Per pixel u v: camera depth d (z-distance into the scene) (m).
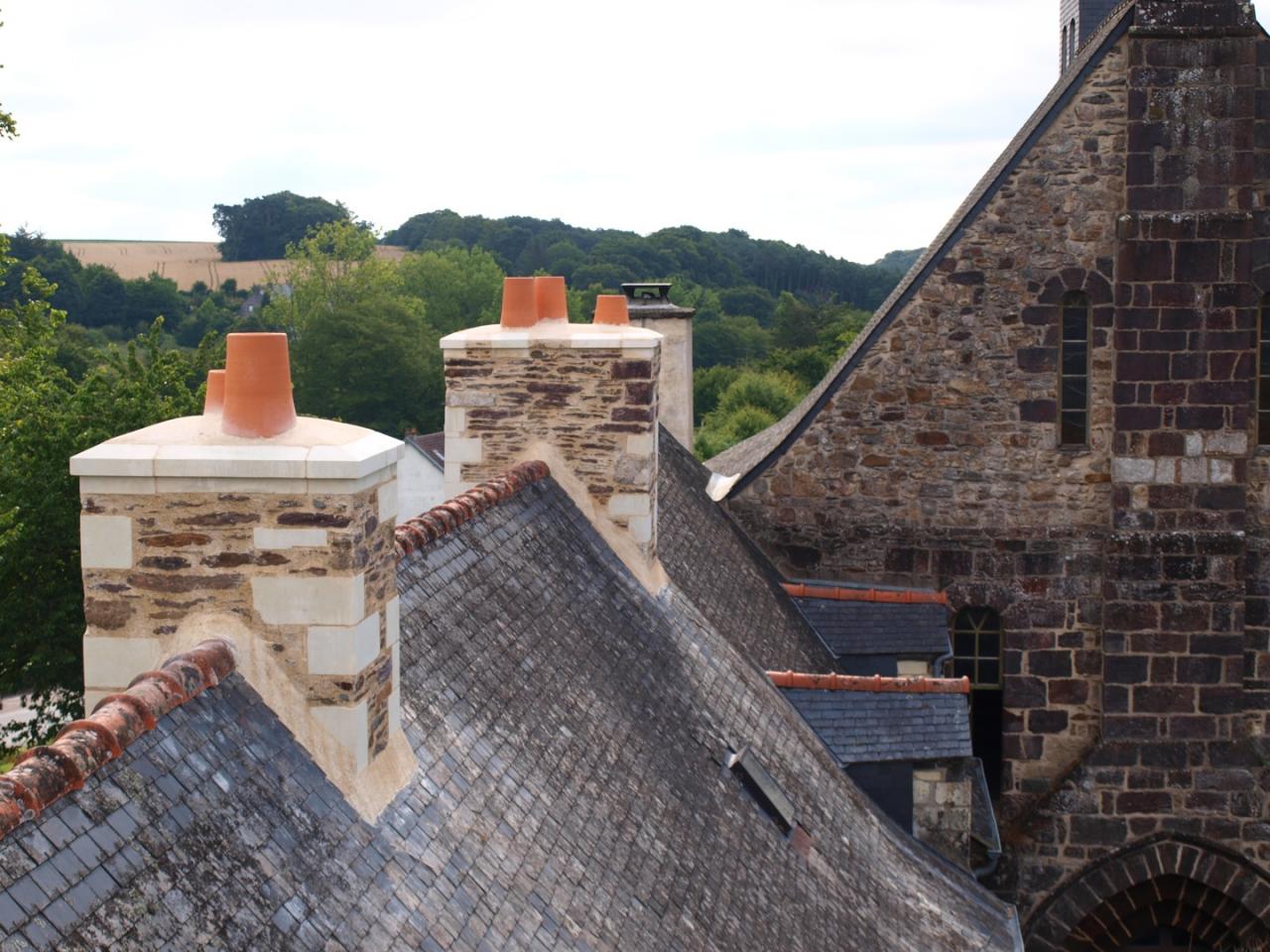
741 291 116.62
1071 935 20.73
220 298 111.19
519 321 14.87
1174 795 20.53
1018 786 21.20
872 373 21.27
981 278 20.84
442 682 9.43
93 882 5.71
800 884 11.48
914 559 21.36
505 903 8.07
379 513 7.97
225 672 7.32
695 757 12.02
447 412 14.63
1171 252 20.08
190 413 34.91
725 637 15.57
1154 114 19.97
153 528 7.54
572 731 10.50
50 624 30.09
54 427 31.89
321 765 7.55
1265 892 20.41
